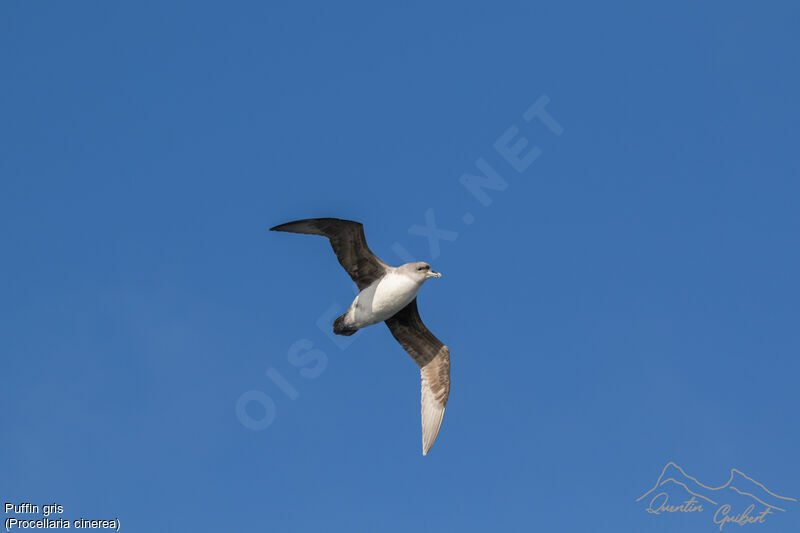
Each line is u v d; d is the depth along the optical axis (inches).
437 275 754.2
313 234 743.7
